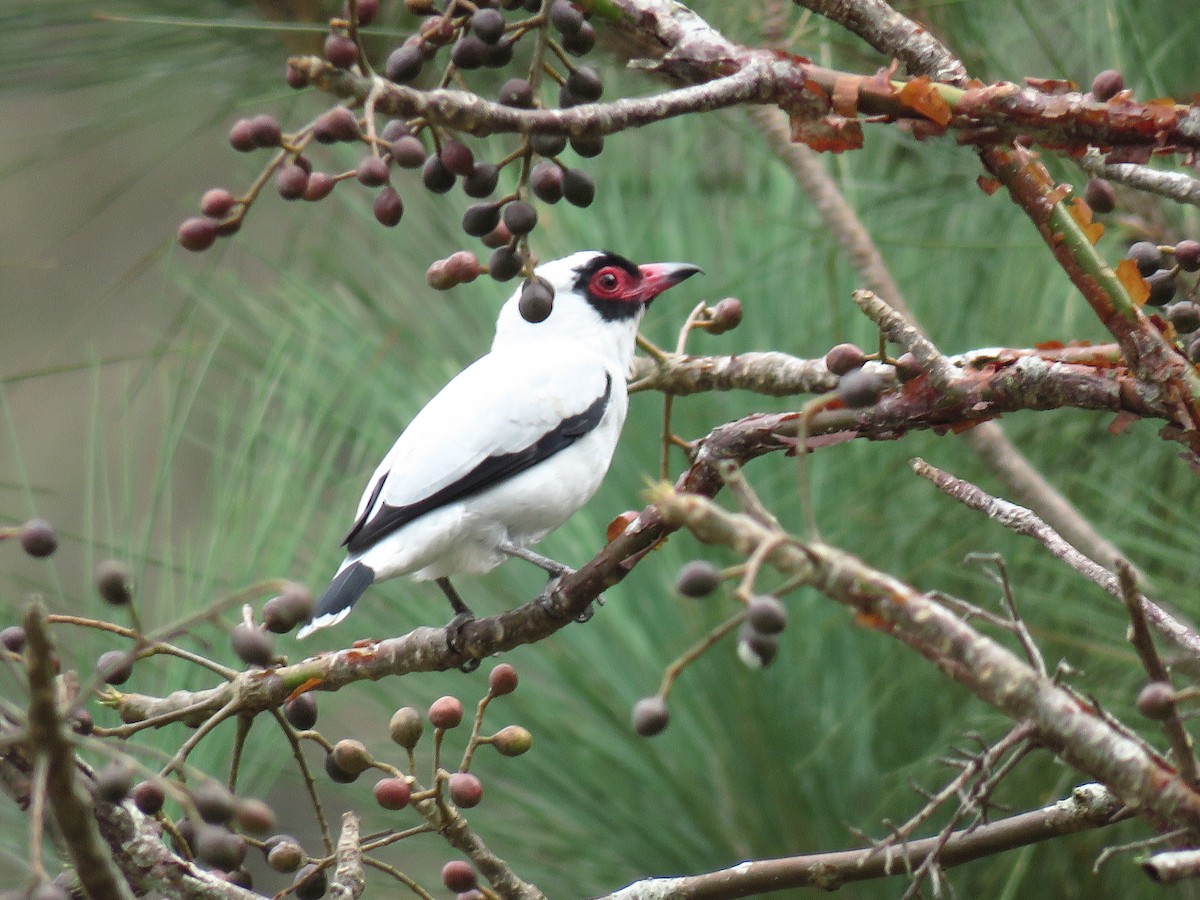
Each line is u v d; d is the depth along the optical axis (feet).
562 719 25.31
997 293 25.64
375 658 19.56
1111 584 15.88
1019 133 16.35
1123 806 15.66
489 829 25.13
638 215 29.53
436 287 17.03
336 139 14.98
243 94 24.59
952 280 26.17
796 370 19.53
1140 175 17.22
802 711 24.58
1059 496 22.67
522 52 25.57
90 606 20.62
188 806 12.59
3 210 45.62
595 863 24.80
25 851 18.45
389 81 14.71
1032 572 24.11
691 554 25.16
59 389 40.34
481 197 15.89
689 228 29.01
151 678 21.01
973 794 14.17
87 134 24.39
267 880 36.78
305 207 28.17
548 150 15.70
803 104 16.72
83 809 12.40
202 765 20.08
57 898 11.53
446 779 16.53
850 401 13.75
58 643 20.25
